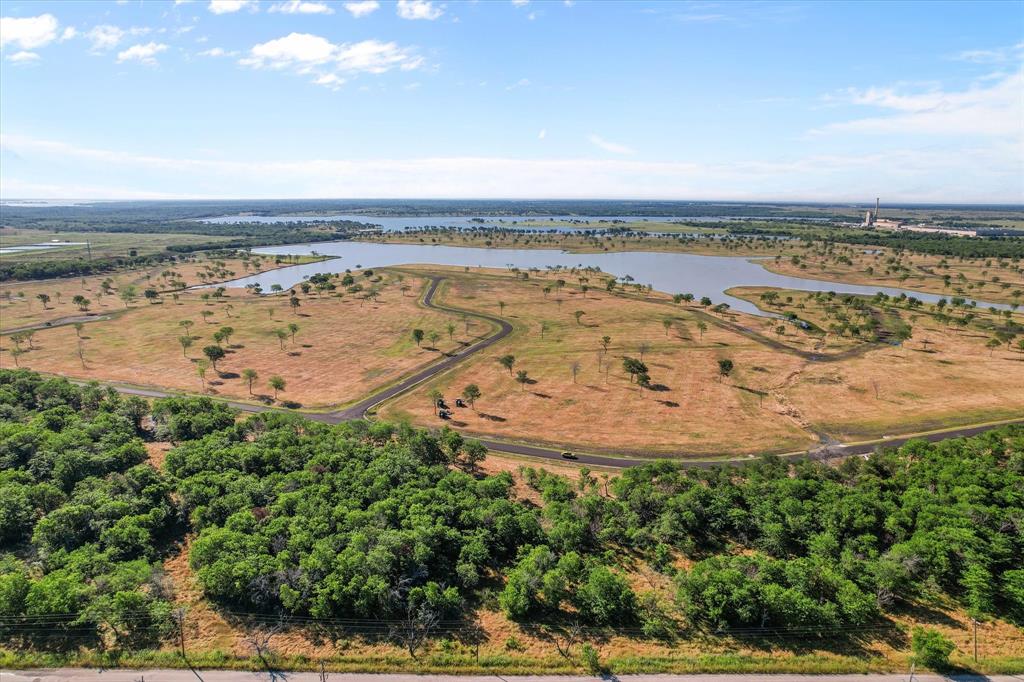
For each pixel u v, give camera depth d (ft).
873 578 226.99
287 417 377.91
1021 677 186.91
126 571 216.54
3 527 242.99
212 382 519.19
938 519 255.29
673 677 187.11
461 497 277.64
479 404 469.98
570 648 200.23
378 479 286.25
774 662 192.65
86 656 189.37
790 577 220.02
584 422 432.25
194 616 210.59
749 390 488.85
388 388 509.35
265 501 276.00
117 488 273.54
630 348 613.93
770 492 289.74
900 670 189.57
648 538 264.93
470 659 193.36
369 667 188.96
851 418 429.38
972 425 411.95
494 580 239.71
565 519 264.11
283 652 194.70
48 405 386.32
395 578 224.94
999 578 231.50
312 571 219.00
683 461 371.15
